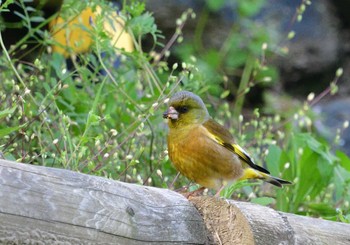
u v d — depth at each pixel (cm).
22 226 642
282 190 1191
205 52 1930
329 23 2178
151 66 1241
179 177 1146
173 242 735
